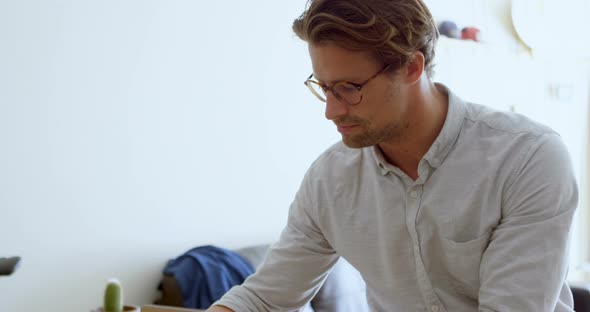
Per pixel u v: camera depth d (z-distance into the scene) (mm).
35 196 2691
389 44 1132
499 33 4777
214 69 3283
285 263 1480
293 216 1521
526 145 1232
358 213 1409
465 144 1292
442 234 1308
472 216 1278
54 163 2744
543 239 1176
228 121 3352
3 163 2596
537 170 1204
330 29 1115
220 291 2947
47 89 2711
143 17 3008
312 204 1473
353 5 1125
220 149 3320
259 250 3332
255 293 1462
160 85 3078
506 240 1218
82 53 2814
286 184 3637
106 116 2898
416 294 1390
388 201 1359
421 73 1202
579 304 2490
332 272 3188
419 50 1211
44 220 2723
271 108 3543
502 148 1255
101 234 2898
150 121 3047
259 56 3480
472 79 4578
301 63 3693
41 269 2717
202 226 3258
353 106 1175
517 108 4863
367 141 1224
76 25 2789
